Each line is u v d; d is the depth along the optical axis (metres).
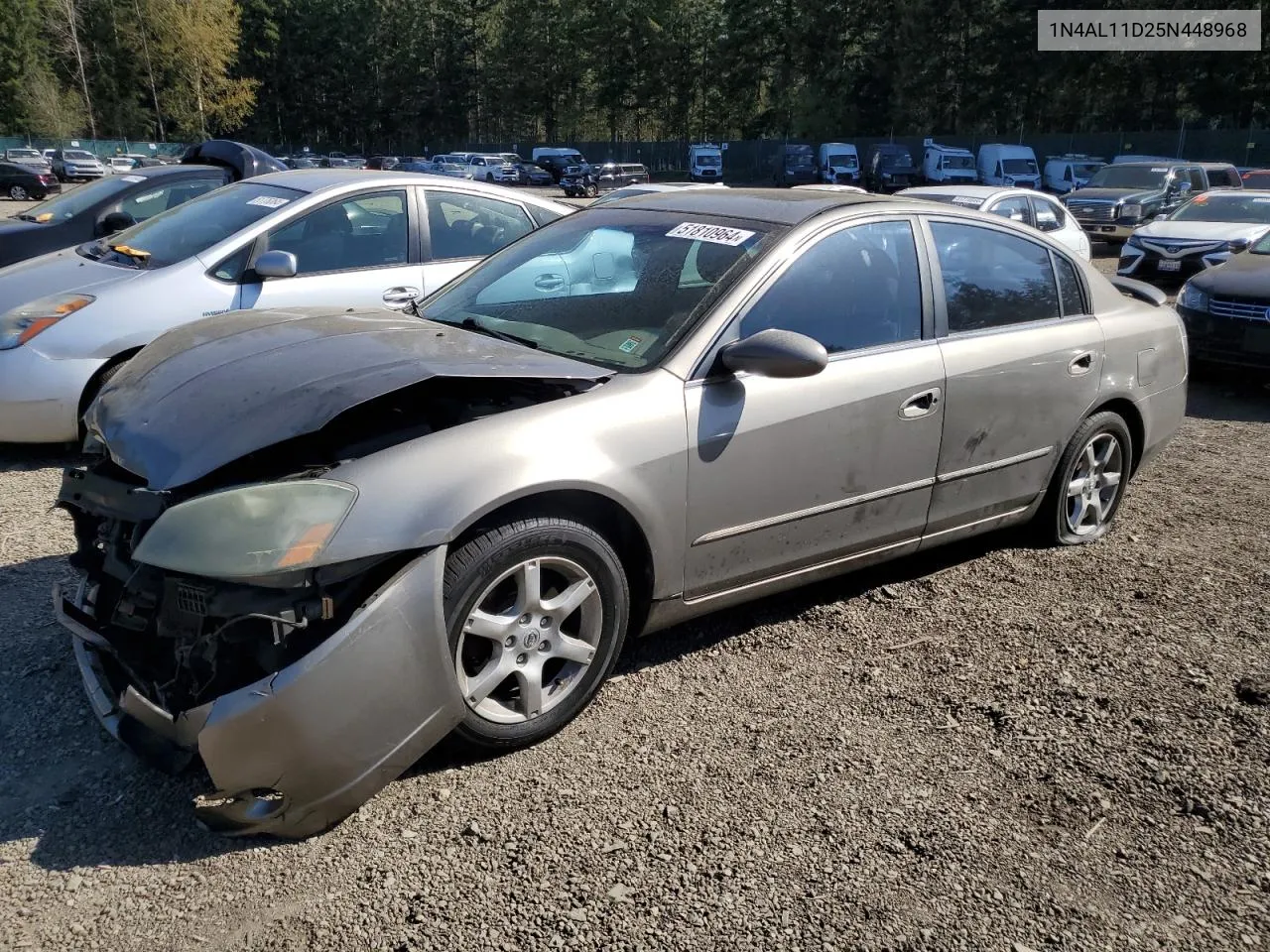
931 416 3.72
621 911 2.31
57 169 43.81
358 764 2.48
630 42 70.00
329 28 84.50
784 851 2.53
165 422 2.75
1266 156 40.53
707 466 3.14
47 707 3.08
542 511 2.82
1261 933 2.30
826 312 3.50
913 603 3.99
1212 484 5.79
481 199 6.67
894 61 56.31
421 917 2.28
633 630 3.25
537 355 3.08
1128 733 3.08
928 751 2.97
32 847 2.48
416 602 2.53
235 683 2.44
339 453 2.73
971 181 37.47
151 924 2.25
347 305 5.95
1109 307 4.59
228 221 6.00
